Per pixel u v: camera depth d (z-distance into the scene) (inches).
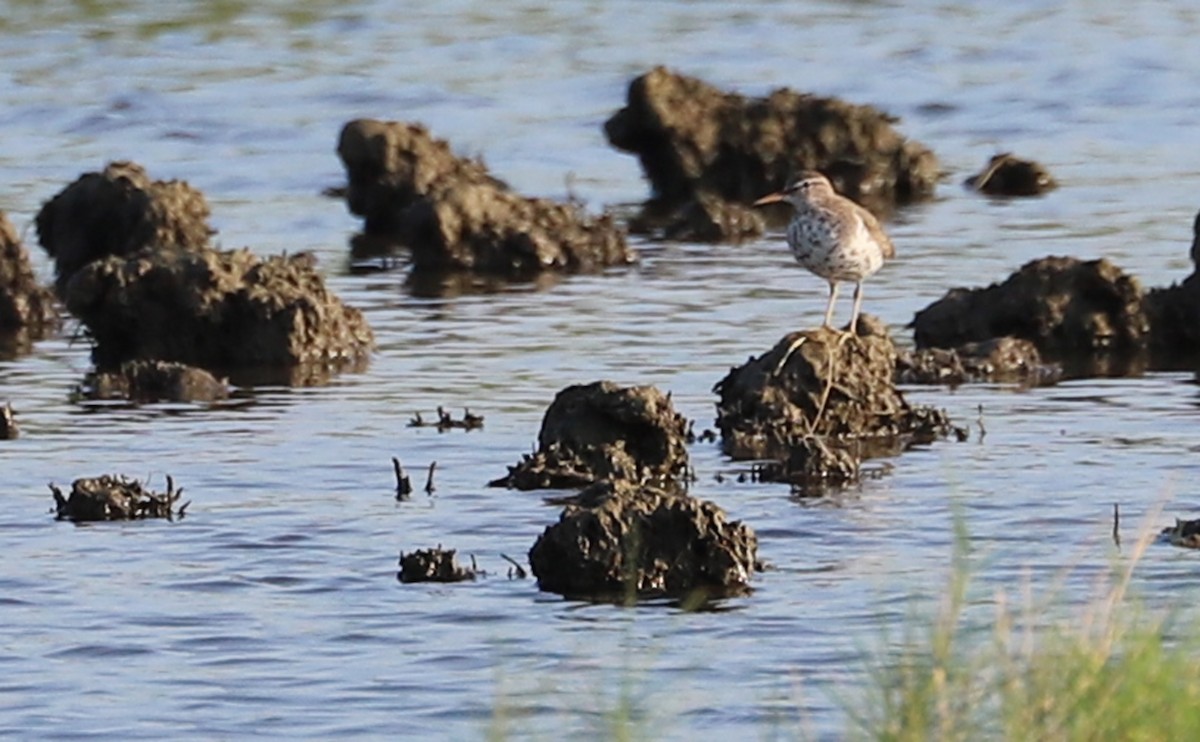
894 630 542.0
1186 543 601.3
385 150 1112.2
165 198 1005.2
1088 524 625.6
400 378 824.9
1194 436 725.9
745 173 1202.6
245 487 677.3
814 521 635.5
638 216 1151.6
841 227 745.0
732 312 922.1
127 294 872.3
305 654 540.1
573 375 822.5
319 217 1134.4
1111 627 444.8
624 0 1694.1
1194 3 1672.0
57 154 1246.9
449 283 999.6
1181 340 874.8
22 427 756.6
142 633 554.6
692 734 484.1
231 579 593.0
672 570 582.2
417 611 567.5
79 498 647.8
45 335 915.4
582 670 523.8
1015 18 1637.6
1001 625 462.3
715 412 765.9
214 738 493.0
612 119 1217.4
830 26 1617.9
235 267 879.7
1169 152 1253.1
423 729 494.3
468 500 663.1
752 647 535.5
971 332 869.8
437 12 1637.6
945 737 413.7
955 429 738.8
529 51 1524.4
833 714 492.1
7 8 1601.9
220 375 840.9
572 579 583.8
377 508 655.1
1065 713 409.7
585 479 677.3
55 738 494.0
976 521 631.8
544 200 1056.8
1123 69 1460.4
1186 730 399.5
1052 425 746.2
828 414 733.9
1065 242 1042.7
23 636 553.0
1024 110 1371.8
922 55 1517.0
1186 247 1022.4
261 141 1285.7
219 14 1603.1
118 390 809.5
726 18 1640.0
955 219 1109.7
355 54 1501.0
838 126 1202.6
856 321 784.9
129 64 1455.5
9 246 935.7
